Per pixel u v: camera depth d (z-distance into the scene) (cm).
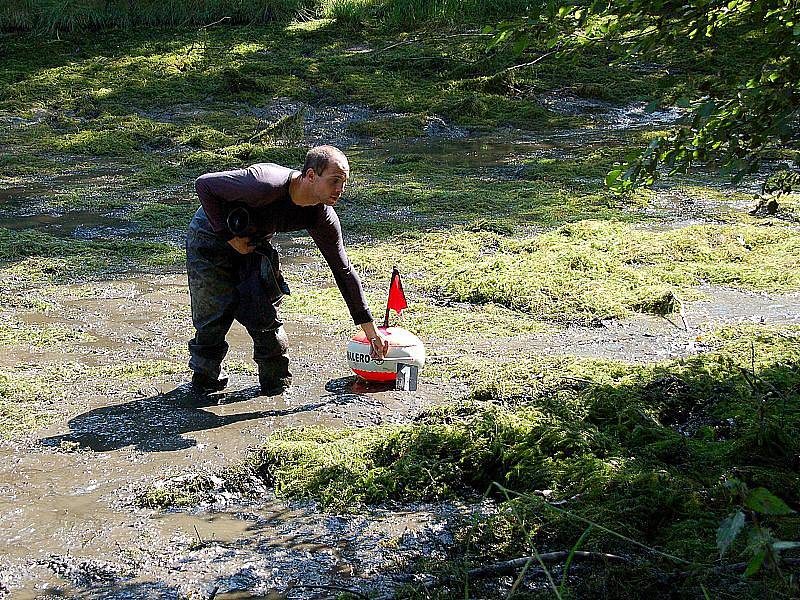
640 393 574
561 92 1980
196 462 516
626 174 459
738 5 445
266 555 425
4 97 1920
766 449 500
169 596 394
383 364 609
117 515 462
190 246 586
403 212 1147
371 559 420
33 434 551
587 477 469
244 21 2483
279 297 598
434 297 826
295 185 540
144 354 684
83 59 2169
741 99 431
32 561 421
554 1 443
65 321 758
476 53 2155
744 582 370
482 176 1374
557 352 685
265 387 611
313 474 496
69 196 1251
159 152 1589
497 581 393
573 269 886
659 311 777
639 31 445
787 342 669
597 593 377
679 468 490
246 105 1895
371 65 2127
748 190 1224
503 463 495
